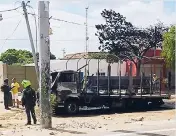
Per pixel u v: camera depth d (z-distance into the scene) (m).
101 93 21.72
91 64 37.31
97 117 19.02
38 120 17.28
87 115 20.14
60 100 20.00
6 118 18.22
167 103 27.42
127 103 22.70
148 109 23.62
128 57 37.19
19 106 23.05
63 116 19.69
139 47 38.00
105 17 37.50
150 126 14.67
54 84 20.17
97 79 21.64
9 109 21.59
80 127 14.44
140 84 23.33
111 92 22.11
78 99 20.67
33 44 26.64
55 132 12.97
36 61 26.44
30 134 12.61
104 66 37.16
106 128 14.12
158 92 23.97
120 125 15.09
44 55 13.86
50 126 14.05
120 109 22.66
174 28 34.53
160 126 14.66
